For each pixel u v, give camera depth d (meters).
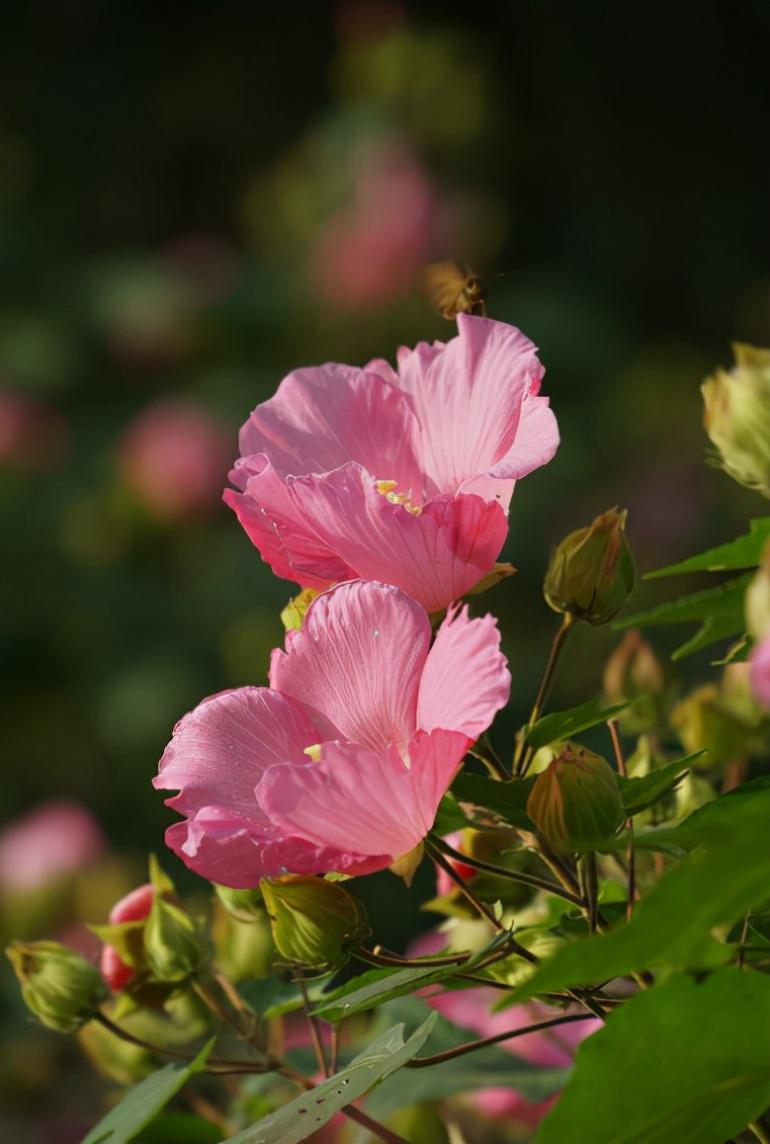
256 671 3.61
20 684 3.64
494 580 1.21
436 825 1.21
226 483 3.78
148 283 4.17
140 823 3.49
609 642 3.62
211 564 3.73
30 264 4.37
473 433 1.23
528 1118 1.50
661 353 5.16
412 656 1.18
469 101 4.95
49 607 3.71
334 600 1.19
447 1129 1.42
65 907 2.43
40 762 3.61
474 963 1.17
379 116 4.77
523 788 1.20
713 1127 1.12
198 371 4.16
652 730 1.42
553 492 4.05
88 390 4.15
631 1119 1.11
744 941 1.20
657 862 1.33
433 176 4.72
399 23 5.16
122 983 1.36
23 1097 2.29
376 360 1.26
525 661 3.58
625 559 1.25
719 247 5.59
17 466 3.86
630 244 5.60
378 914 3.06
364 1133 1.39
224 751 1.20
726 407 1.28
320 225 4.35
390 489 1.24
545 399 1.19
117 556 3.77
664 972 1.17
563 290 4.65
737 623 1.28
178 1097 1.50
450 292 1.32
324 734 1.20
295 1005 1.32
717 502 4.36
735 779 1.40
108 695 3.56
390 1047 1.19
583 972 1.09
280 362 4.15
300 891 1.20
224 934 1.38
